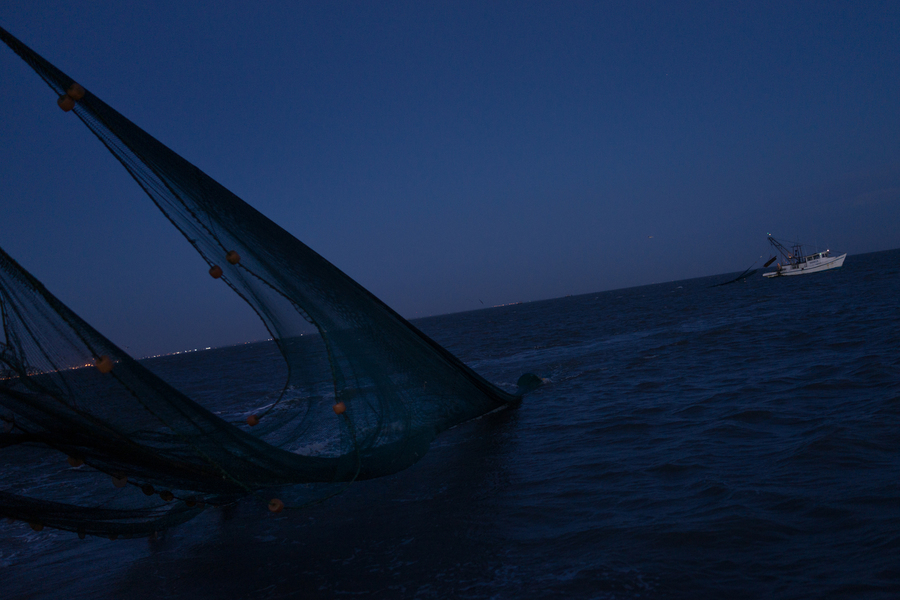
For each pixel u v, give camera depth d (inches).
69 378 162.7
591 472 248.2
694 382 446.3
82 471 340.2
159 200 181.3
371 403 249.1
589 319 1871.3
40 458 299.9
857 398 312.0
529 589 149.4
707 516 181.8
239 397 786.2
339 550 197.8
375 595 158.9
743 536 164.6
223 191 211.0
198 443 186.7
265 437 261.3
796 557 148.9
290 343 233.9
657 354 660.1
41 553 247.9
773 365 468.4
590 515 197.0
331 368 226.5
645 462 252.7
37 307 153.7
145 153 178.9
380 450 246.1
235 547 217.6
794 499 185.9
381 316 285.0
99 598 185.3
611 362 650.8
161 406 179.3
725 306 1486.2
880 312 750.5
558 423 360.2
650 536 172.1
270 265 220.1
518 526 196.1
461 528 201.8
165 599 176.4
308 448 251.4
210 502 240.5
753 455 240.5
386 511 234.7
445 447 334.6
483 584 156.4
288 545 210.8
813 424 273.6
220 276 194.2
